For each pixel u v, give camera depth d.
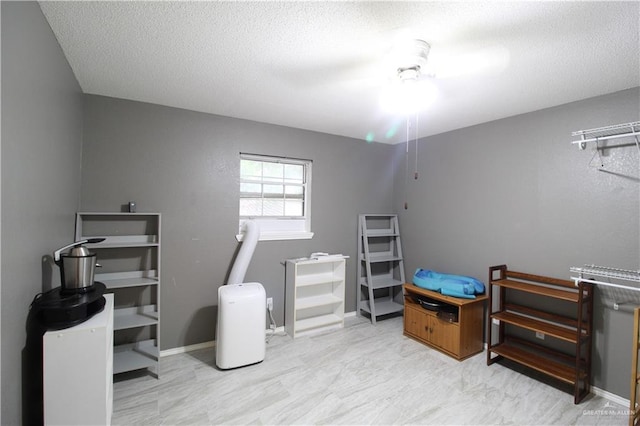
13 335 1.26
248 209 3.39
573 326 2.47
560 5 1.34
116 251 2.65
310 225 3.69
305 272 3.66
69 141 2.08
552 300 2.66
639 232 2.18
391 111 2.89
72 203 2.23
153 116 2.77
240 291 2.71
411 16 1.44
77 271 1.68
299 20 1.49
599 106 2.38
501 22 1.48
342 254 3.95
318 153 3.71
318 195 3.74
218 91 2.45
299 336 3.37
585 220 2.44
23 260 1.33
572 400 2.25
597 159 2.38
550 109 2.66
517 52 1.76
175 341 2.90
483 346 3.12
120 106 2.63
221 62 1.95
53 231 1.76
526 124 2.83
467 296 2.96
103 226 2.59
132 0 1.35
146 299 2.77
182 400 2.20
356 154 4.04
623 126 2.11
